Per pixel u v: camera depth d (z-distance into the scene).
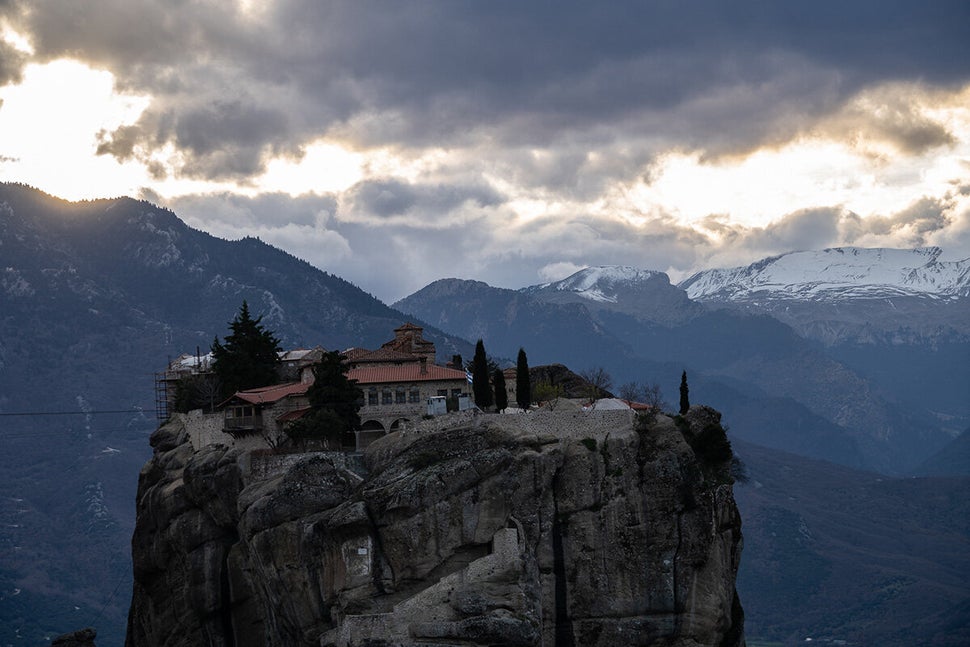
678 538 148.88
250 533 154.75
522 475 148.12
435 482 146.25
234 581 167.38
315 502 153.25
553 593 147.00
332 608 147.25
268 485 159.25
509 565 140.38
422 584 144.62
